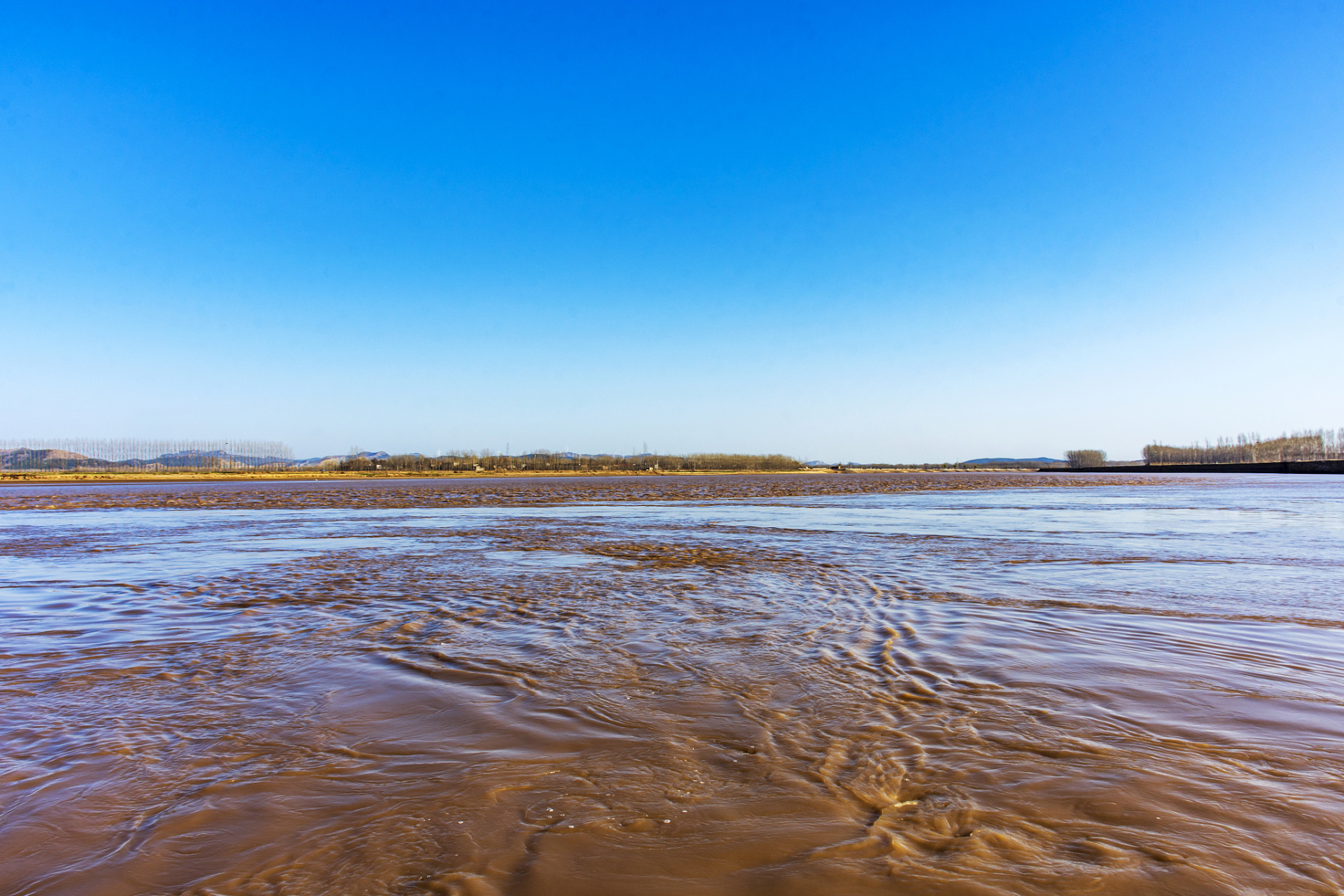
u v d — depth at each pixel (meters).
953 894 3.02
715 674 6.35
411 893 3.10
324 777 4.28
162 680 6.29
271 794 4.06
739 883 3.15
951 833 3.53
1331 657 6.66
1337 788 3.95
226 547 16.58
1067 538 17.53
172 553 15.55
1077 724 4.98
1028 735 4.79
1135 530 19.72
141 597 10.28
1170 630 7.80
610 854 3.38
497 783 4.16
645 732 4.96
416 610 9.34
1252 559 13.52
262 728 5.12
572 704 5.58
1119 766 4.28
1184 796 3.87
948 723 5.04
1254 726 4.91
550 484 68.94
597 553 15.23
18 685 6.16
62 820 3.81
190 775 4.34
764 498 40.94
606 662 6.77
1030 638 7.47
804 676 6.27
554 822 3.70
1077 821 3.62
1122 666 6.39
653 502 36.59
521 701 5.66
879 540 17.45
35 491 52.69
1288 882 3.07
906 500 37.09
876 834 3.54
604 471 147.75
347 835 3.60
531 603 9.71
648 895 3.06
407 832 3.62
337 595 10.38
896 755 4.50
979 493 47.06
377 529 21.19
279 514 28.00
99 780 4.28
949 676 6.19
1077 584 10.82
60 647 7.46
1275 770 4.19
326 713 5.42
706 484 70.06
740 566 13.12
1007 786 4.03
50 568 13.31
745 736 4.86
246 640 7.74
